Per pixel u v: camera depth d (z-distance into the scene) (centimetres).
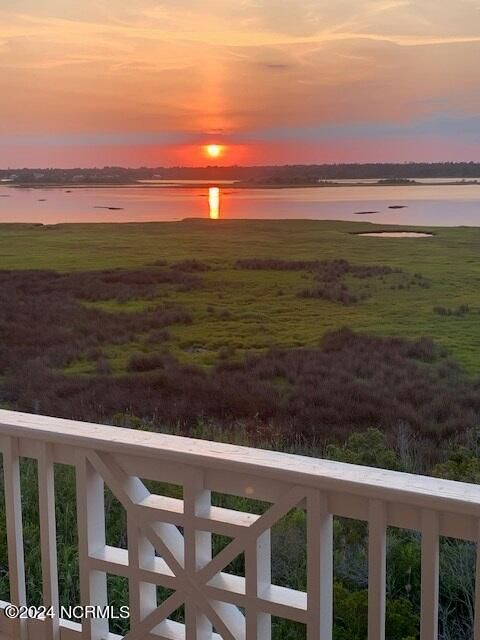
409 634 286
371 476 149
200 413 713
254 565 163
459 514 138
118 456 181
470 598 310
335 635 281
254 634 165
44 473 193
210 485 170
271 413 691
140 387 740
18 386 780
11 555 205
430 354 676
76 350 771
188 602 174
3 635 207
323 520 154
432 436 631
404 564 334
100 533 193
